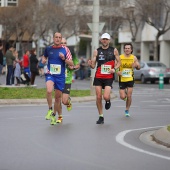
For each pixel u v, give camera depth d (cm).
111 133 2516
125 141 2289
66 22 12044
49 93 2786
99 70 2869
